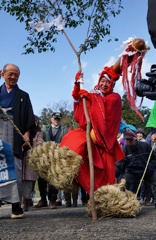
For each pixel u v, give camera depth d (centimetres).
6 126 505
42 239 328
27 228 392
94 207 448
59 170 444
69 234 348
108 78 497
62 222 436
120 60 469
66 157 448
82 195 837
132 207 468
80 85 494
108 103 491
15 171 498
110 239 318
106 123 490
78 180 476
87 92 484
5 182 491
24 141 523
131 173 723
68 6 740
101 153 496
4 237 342
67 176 443
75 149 473
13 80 517
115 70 498
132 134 712
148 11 283
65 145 482
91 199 450
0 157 491
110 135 496
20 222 450
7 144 495
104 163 497
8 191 491
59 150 450
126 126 725
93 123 482
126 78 459
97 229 372
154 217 475
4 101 514
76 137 486
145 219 454
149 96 275
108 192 470
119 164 731
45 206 762
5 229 388
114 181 504
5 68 518
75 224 414
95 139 483
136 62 455
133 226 391
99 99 489
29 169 562
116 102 495
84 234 346
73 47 507
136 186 733
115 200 466
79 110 500
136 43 452
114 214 468
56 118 766
